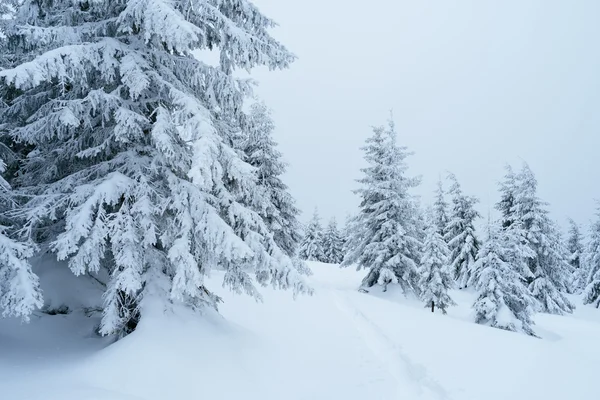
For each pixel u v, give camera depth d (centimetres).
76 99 667
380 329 1170
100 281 870
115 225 615
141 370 560
